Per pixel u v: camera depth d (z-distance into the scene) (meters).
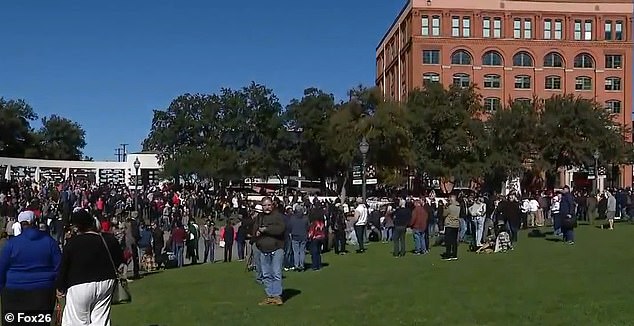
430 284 16.62
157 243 25.41
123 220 25.25
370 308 13.20
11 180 61.91
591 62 104.94
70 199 40.59
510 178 70.31
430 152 72.12
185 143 81.06
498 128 72.19
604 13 104.69
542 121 71.50
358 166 75.38
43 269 8.44
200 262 29.66
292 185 96.81
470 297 14.30
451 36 102.56
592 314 11.95
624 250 24.75
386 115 68.88
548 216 43.94
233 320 12.27
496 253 25.11
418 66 102.12
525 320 11.56
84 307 8.11
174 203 46.44
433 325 11.36
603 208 45.94
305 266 22.50
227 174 75.56
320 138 80.88
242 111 80.88
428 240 27.59
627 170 98.50
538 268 19.52
